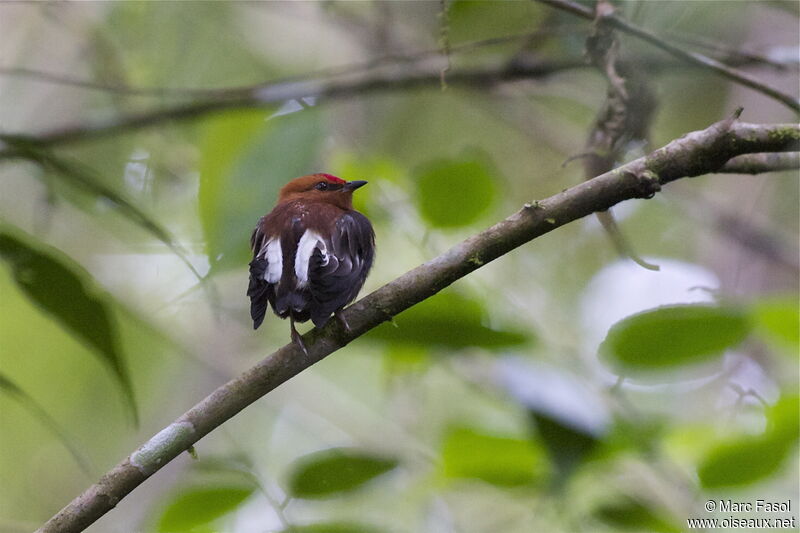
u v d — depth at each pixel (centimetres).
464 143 1522
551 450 720
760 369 970
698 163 666
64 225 1320
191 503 727
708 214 1391
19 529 771
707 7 1223
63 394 1341
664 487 807
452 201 914
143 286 1283
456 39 1242
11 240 674
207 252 953
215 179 977
